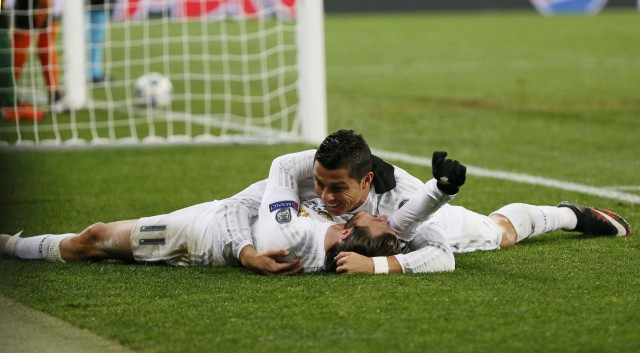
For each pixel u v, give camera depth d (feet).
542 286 41.24
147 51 163.43
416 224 42.75
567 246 49.24
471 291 40.29
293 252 43.29
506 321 36.40
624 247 49.01
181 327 36.37
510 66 158.40
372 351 33.40
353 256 42.63
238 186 69.87
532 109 111.65
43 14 95.20
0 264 46.39
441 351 33.32
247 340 34.73
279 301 39.24
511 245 49.19
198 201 64.64
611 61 164.96
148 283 42.57
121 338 35.32
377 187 43.78
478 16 267.18
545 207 50.55
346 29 229.66
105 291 41.47
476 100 119.14
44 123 97.91
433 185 40.86
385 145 88.74
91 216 59.88
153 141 86.43
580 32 219.82
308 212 44.01
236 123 100.99
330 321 36.63
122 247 45.83
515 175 73.36
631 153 83.76
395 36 212.43
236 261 44.57
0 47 94.38
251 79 134.51
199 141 86.89
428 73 149.28
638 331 35.19
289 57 156.25
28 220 58.75
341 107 114.21
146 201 64.64
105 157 81.92
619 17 258.57
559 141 90.43
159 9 155.22
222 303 39.24
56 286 42.34
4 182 70.90
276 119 103.76
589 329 35.45
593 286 41.32
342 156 41.14
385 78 142.92
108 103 103.91
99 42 119.03
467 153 84.17
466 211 48.08
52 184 70.49
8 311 38.96
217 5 125.49
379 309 37.93
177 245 45.09
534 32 220.43
